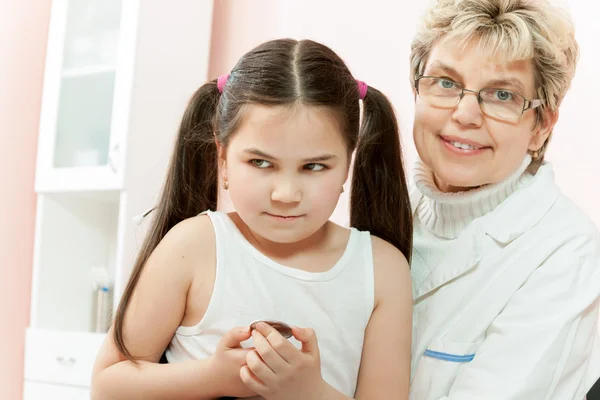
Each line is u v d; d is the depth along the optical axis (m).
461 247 1.05
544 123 1.06
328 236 0.93
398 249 1.00
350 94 0.85
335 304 0.88
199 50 2.42
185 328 0.87
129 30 2.23
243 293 0.86
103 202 2.55
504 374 0.92
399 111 2.11
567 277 0.96
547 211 1.03
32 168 2.62
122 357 0.88
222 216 0.91
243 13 2.45
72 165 2.33
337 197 0.83
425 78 1.03
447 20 1.01
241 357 0.77
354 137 0.86
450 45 1.00
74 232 2.45
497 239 1.02
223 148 0.87
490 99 1.00
